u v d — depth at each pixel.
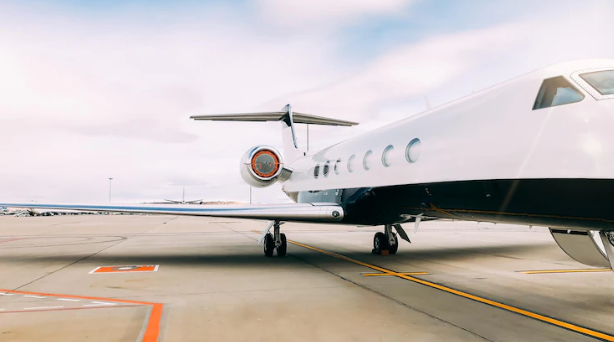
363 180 8.95
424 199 7.30
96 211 10.07
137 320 4.75
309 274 8.06
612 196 4.33
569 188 4.66
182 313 5.06
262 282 7.18
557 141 4.77
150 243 15.29
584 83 4.83
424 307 5.41
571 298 6.00
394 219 9.30
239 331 4.35
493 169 5.54
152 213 9.76
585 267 9.02
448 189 6.50
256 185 12.16
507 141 5.41
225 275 7.93
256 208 9.70
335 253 11.88
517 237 17.88
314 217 9.26
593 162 4.39
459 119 6.41
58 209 9.83
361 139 9.79
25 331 4.33
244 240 16.84
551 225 5.61
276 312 5.12
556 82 5.09
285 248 10.98
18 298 5.91
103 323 4.62
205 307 5.37
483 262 9.84
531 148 5.05
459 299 5.88
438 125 6.88
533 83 5.36
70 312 5.09
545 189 4.92
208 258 10.65
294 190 13.47
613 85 4.66
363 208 9.22
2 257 10.80
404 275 7.95
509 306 5.50
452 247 13.40
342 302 5.66
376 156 8.62
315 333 4.29
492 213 6.19
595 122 4.50
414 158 7.34
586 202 4.62
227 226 30.22
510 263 9.67
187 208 9.83
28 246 14.01
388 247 11.45
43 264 9.48
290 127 16.69
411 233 20.83
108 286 6.82
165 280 7.37
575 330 4.46
